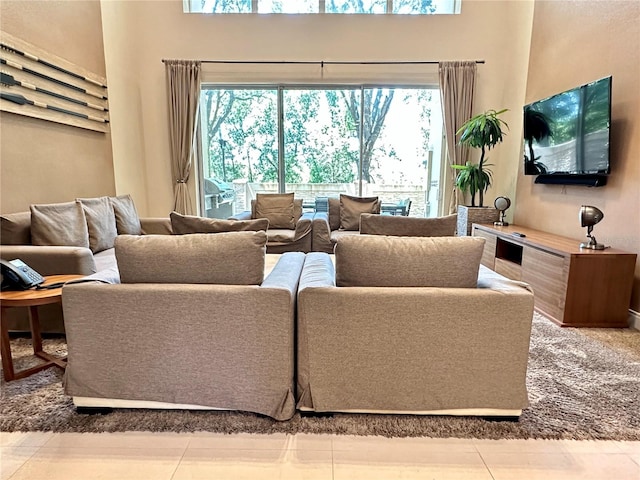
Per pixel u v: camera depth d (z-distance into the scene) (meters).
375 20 4.57
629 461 1.38
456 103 4.64
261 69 4.68
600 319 2.62
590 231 2.70
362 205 4.31
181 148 4.75
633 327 2.60
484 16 4.55
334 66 4.67
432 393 1.56
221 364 1.55
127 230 3.48
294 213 4.44
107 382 1.59
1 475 1.29
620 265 2.55
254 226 1.94
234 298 1.49
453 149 4.75
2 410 1.64
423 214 5.16
